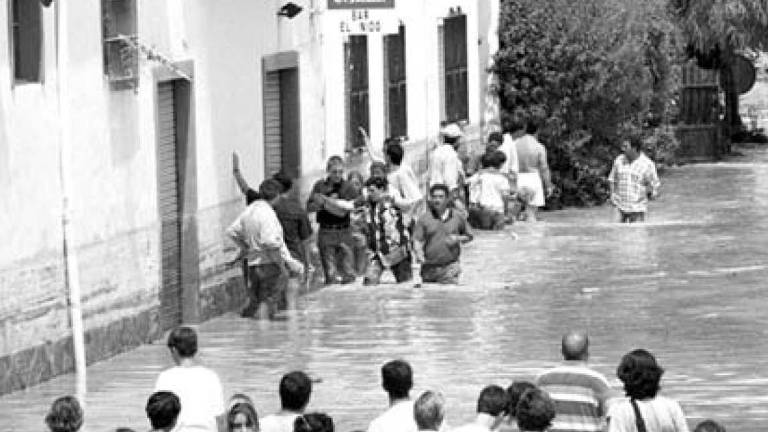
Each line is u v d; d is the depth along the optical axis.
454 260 37.72
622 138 56.22
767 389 25.86
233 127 35.41
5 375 25.89
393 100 46.75
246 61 36.16
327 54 41.16
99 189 29.19
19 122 26.55
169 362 28.92
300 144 39.16
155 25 31.61
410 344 30.58
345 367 28.31
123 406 25.05
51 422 17.06
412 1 48.50
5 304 25.94
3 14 26.22
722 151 69.62
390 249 37.94
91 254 28.80
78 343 27.75
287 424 18.42
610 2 55.34
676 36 61.91
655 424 18.28
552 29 55.03
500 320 33.06
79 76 28.62
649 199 51.75
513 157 49.38
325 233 37.78
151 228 31.23
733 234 45.94
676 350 29.38
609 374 27.05
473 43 54.06
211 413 20.20
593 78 55.00
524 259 41.84
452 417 23.83
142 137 30.94
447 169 46.69
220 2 34.84
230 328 32.75
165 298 32.44
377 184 38.00
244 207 35.72
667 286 36.94
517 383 18.25
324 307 35.06
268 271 33.56
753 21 67.06
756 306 34.06
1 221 25.91
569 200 55.44
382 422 18.80
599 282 37.78
